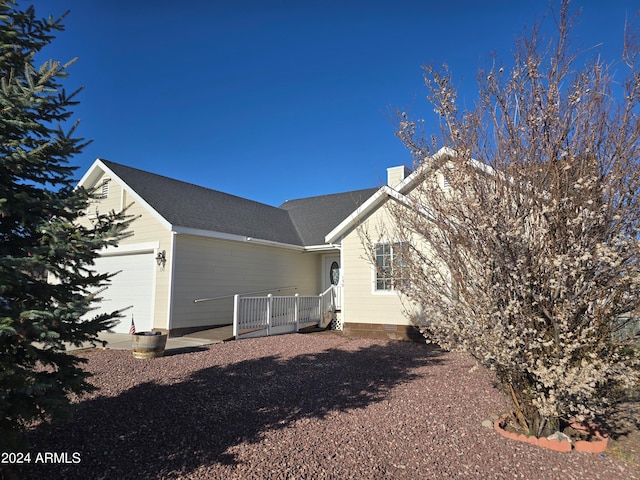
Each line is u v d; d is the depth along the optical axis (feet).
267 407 15.69
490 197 11.68
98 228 11.72
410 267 14.47
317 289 53.31
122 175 39.96
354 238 36.83
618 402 15.16
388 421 14.14
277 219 54.24
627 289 10.95
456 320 13.07
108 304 39.22
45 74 10.91
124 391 17.46
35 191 10.87
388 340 33.53
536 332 11.53
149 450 11.49
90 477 9.83
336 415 14.75
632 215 10.80
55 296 10.34
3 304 9.43
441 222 13.43
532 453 11.72
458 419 14.39
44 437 12.17
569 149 11.27
